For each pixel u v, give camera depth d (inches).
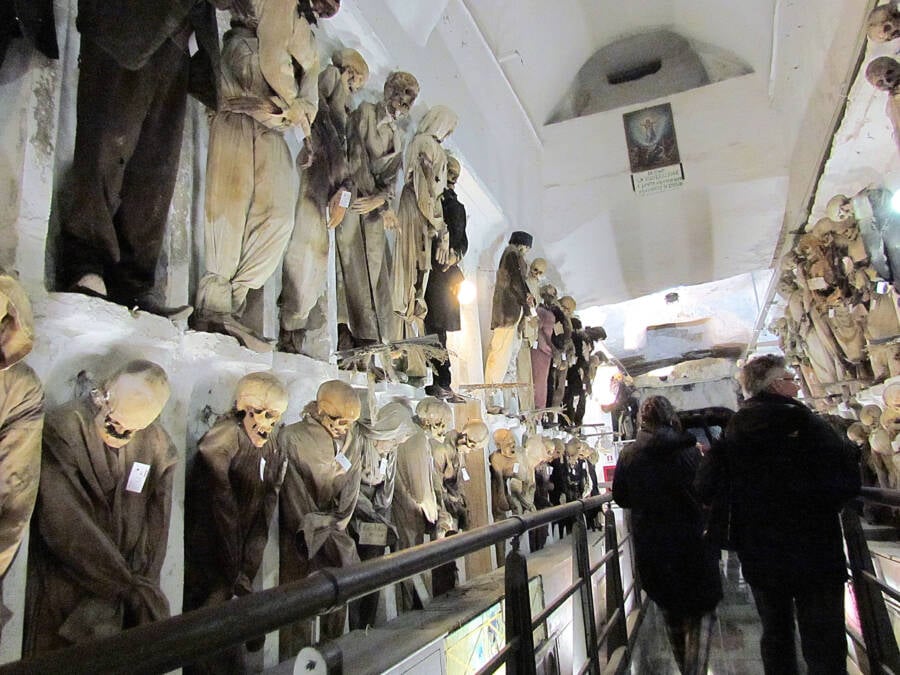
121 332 71.8
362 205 137.3
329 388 96.3
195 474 83.0
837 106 243.6
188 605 81.0
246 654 84.5
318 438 97.8
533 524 92.7
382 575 49.7
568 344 327.3
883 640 108.3
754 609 218.7
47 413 63.9
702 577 124.4
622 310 613.6
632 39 442.9
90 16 74.4
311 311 124.8
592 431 494.0
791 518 93.3
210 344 86.0
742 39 371.2
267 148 97.9
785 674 94.2
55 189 75.4
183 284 92.4
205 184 96.2
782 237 410.6
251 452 84.4
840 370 277.6
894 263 197.8
